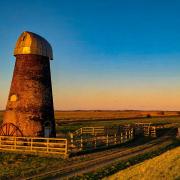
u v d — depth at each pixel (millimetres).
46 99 38219
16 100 37344
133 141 42688
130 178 17938
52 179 20328
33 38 38094
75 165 24922
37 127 36906
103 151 32500
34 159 28031
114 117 123312
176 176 17250
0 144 33281
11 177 21062
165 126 69125
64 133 52375
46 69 38938
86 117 125438
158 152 32844
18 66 38250
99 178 20750
